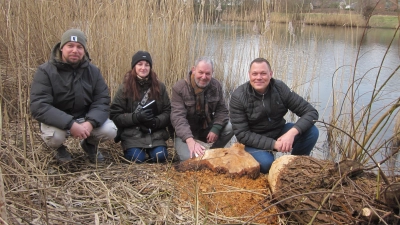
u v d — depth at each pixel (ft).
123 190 9.29
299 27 19.51
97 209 8.41
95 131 10.96
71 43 10.07
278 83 11.59
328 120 16.88
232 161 10.18
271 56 18.06
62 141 10.39
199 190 9.27
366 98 19.54
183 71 17.92
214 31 21.44
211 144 13.46
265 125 11.72
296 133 11.28
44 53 15.17
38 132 11.96
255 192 9.25
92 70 10.93
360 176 8.47
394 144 10.48
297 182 8.55
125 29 16.49
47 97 10.09
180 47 17.71
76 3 16.37
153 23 17.56
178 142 12.35
